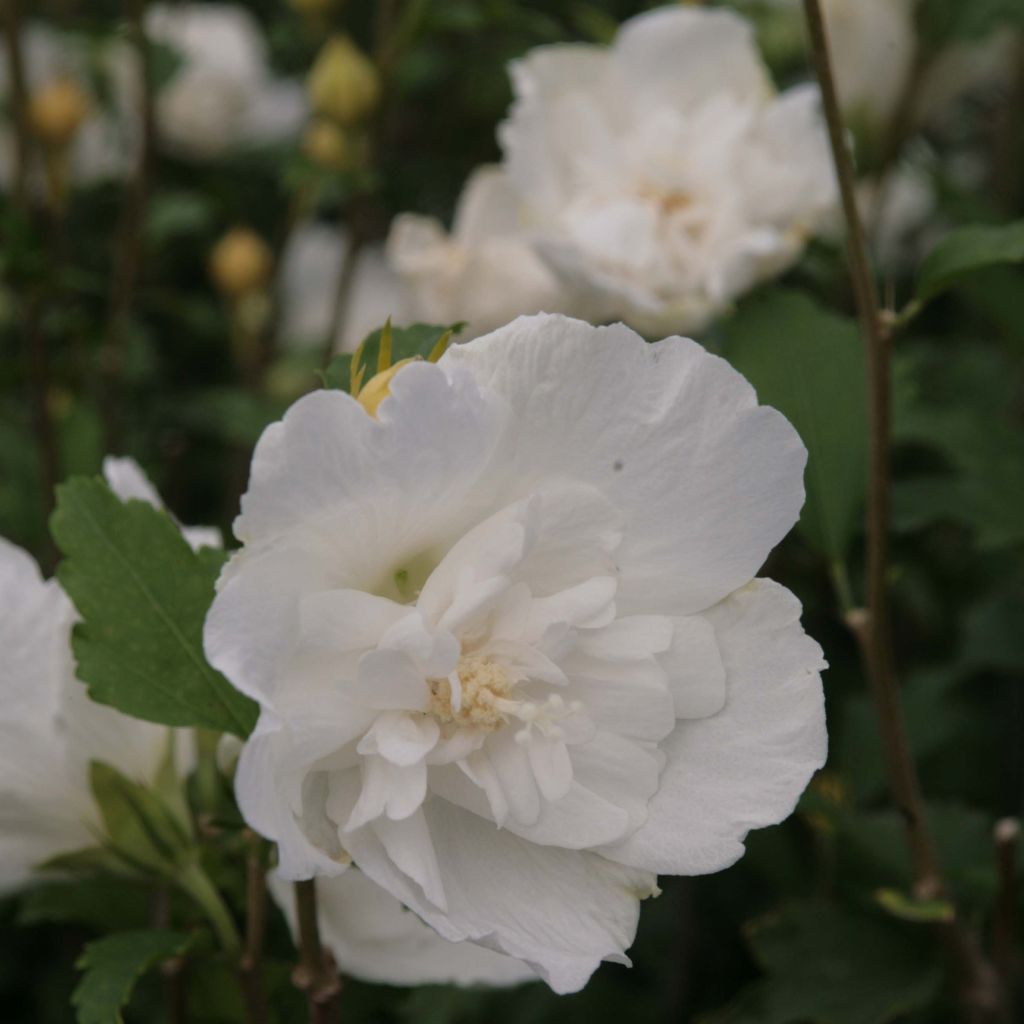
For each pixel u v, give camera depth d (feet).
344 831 1.90
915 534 2.84
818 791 2.51
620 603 1.95
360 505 1.88
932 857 2.24
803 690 1.94
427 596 1.91
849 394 2.27
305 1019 2.20
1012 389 2.84
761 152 2.55
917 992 2.28
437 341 2.03
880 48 2.83
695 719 1.95
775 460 1.94
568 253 2.45
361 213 2.87
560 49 2.61
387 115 2.89
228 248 3.03
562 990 1.88
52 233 2.97
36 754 2.08
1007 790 2.73
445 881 1.93
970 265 2.13
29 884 2.26
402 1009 2.43
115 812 2.08
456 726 1.92
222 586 1.86
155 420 3.04
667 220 2.52
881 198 2.87
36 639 2.06
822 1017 2.28
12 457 2.78
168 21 3.24
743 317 2.29
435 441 1.88
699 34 2.61
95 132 3.21
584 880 1.94
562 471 1.94
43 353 2.67
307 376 3.13
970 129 3.32
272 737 1.85
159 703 1.99
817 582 2.79
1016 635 2.62
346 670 1.91
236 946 2.08
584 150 2.59
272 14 3.68
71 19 3.02
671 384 1.93
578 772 1.94
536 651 1.92
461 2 2.85
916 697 2.64
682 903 2.69
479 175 2.64
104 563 2.02
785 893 2.58
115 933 2.15
